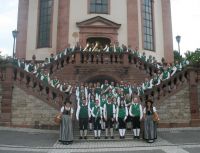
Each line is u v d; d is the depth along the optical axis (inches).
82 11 1314.0
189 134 701.3
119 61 1038.4
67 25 1284.4
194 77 845.8
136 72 1029.2
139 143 611.5
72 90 832.9
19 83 799.1
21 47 1350.9
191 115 829.2
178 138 654.5
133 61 1038.4
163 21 1439.5
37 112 783.1
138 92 835.4
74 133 695.1
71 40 1278.3
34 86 806.5
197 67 860.0
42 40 1358.3
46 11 1375.5
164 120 810.8
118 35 1310.3
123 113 658.8
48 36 1346.0
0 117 782.5
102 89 806.5
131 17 1325.0
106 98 679.7
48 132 724.0
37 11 1385.3
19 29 1369.3
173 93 829.2
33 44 1359.5
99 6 1333.7
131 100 700.7
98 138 653.3
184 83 847.7
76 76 1011.3
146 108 637.3
